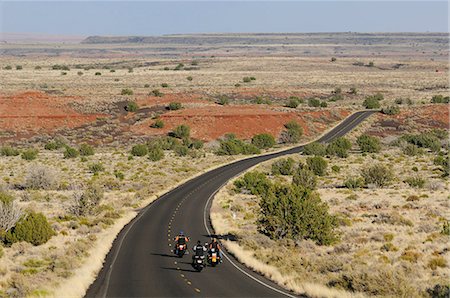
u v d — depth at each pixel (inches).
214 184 2743.6
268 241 1416.1
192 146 4731.8
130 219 1846.7
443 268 1147.3
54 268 1103.6
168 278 1083.3
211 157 4018.2
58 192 2519.7
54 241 1443.2
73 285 979.3
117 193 2461.9
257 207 2091.5
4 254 1284.4
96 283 1043.3
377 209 1969.7
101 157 4055.1
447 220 1707.7
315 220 1444.4
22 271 1119.0
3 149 4190.5
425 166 3358.8
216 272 1144.2
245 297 938.1
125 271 1144.2
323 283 1009.5
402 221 1679.4
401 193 2363.4
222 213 1953.7
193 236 1569.9
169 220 1824.6
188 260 1267.2
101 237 1503.4
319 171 3093.0
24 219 1450.5
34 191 2516.0
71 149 4050.2
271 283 1048.8
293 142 5073.8
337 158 3929.6
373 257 1253.1
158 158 3843.5
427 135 4805.6
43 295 907.4
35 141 4953.3
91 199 1924.2
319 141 5078.7
